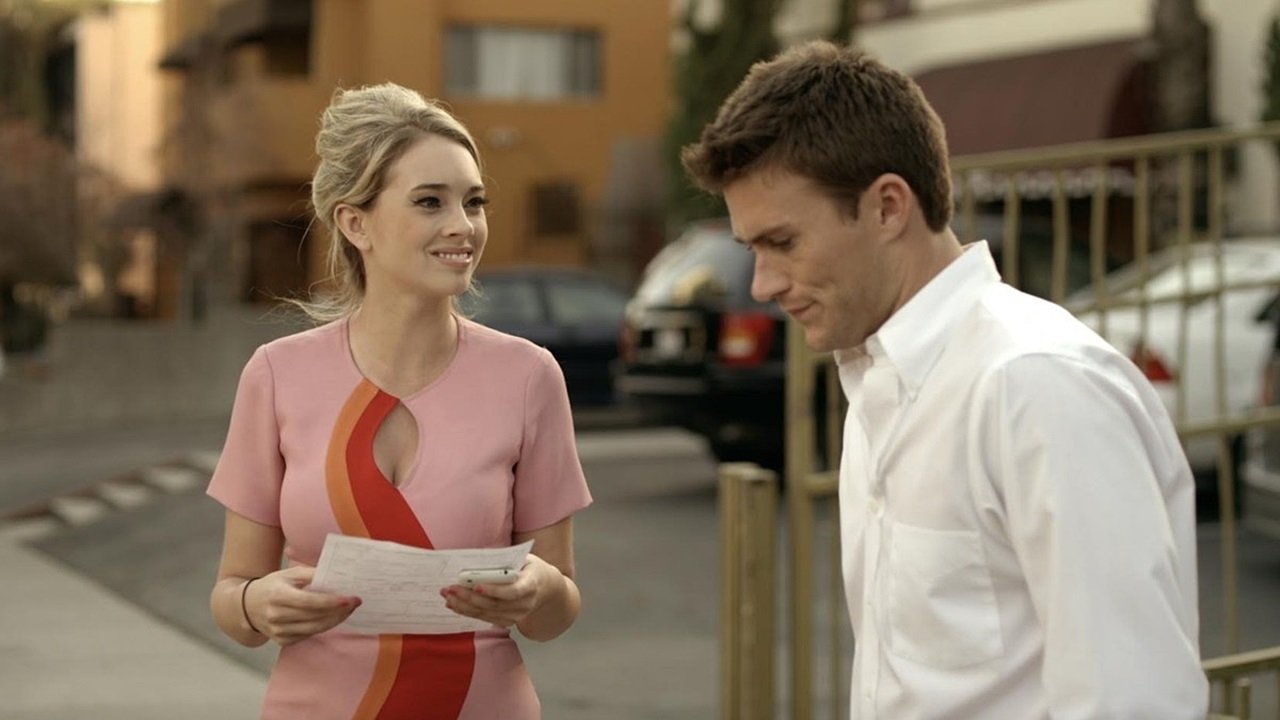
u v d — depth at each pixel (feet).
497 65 134.51
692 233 54.70
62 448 77.71
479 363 12.90
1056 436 9.13
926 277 10.05
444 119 12.71
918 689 9.80
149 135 172.96
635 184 123.65
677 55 111.04
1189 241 21.25
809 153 9.77
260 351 13.03
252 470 12.89
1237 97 88.69
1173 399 40.65
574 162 135.44
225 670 32.17
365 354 12.83
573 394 75.41
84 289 136.77
